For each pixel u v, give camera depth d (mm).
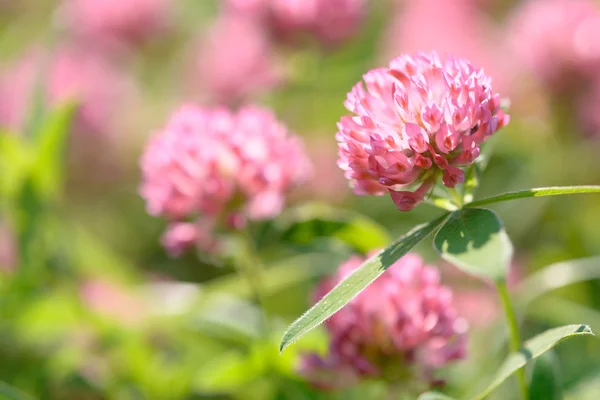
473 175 347
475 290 489
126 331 475
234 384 423
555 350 460
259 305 424
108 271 528
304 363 382
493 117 337
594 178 574
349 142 341
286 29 601
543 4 612
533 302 464
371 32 685
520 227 567
